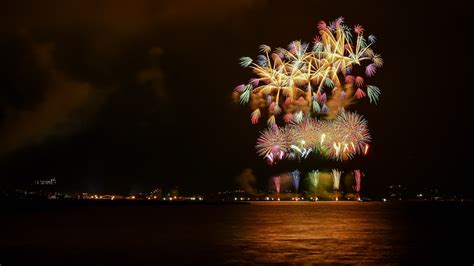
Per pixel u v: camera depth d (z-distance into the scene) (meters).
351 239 49.88
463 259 35.84
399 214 111.62
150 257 37.44
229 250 41.12
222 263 34.47
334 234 56.06
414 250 40.75
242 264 33.97
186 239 50.38
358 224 74.31
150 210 135.75
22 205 152.00
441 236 53.09
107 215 103.38
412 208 160.25
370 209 147.00
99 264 34.59
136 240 49.41
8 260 36.38
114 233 57.03
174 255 38.44
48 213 113.56
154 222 78.88
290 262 34.59
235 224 73.75
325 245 44.41
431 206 185.62
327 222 79.69
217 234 56.19
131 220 84.38
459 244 44.97
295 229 63.88
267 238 51.22
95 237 52.59
